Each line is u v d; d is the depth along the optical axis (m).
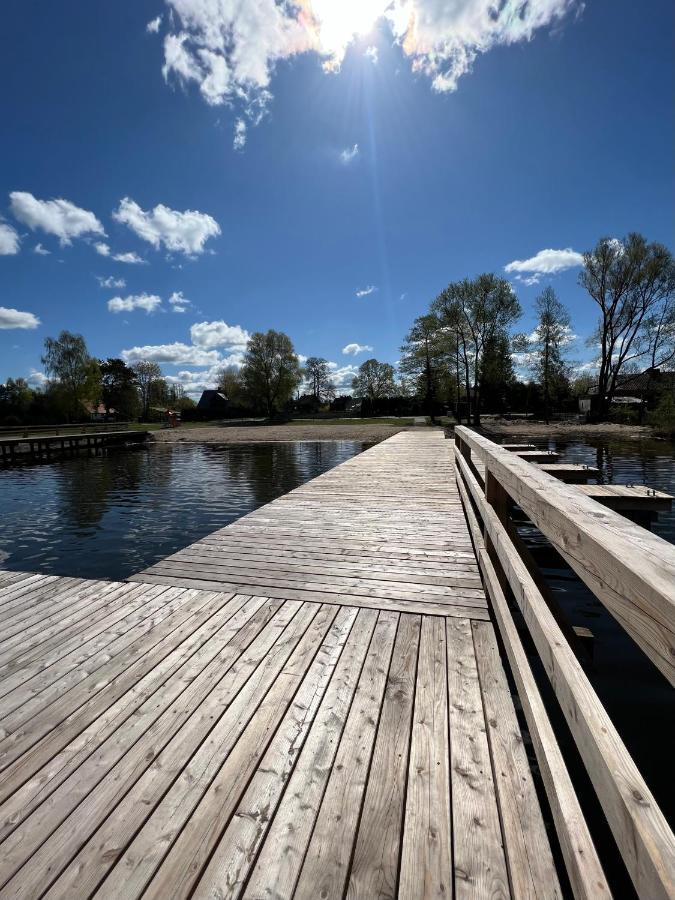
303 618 2.46
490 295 29.91
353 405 61.12
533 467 2.21
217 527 7.26
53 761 1.48
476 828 1.21
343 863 1.12
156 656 2.11
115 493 10.41
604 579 0.95
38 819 1.27
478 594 2.73
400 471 7.88
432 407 38.00
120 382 55.12
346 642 2.21
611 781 0.80
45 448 22.83
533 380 32.72
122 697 1.81
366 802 1.30
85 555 5.90
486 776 1.39
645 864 0.67
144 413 56.56
